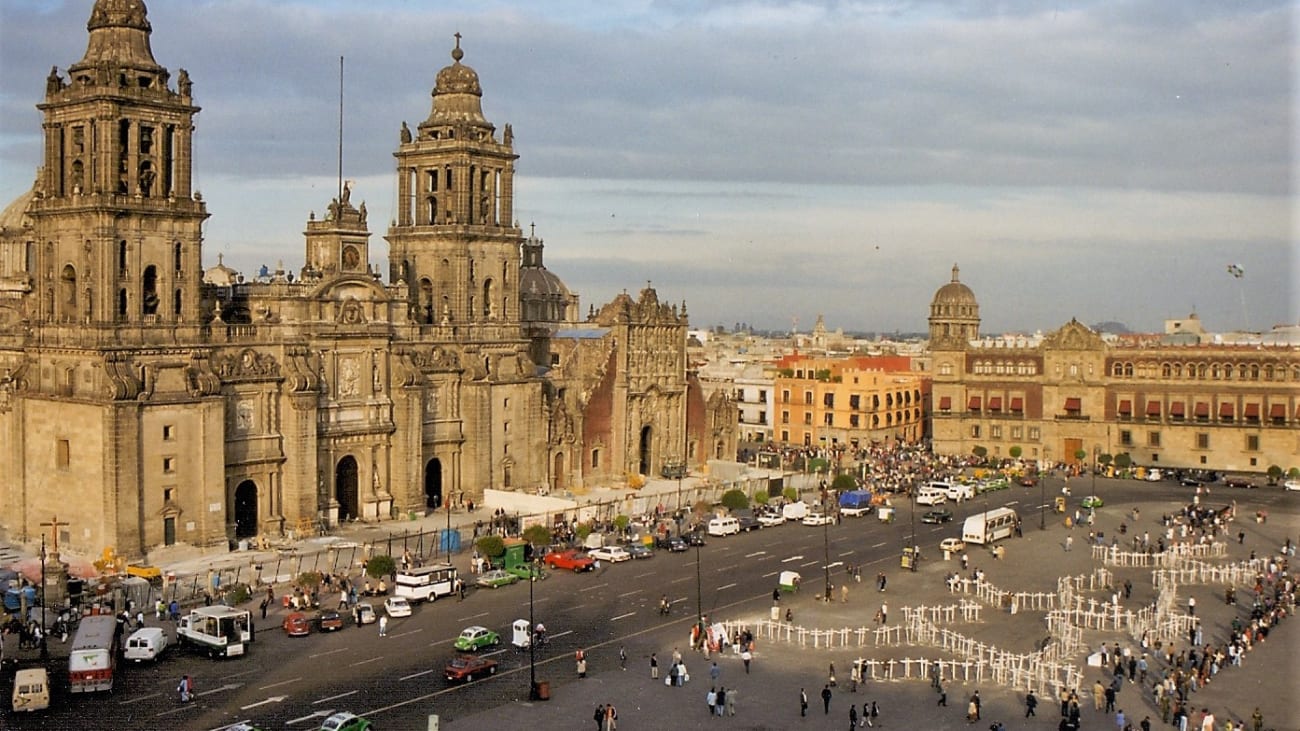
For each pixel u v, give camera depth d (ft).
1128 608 391.65
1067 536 508.53
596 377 590.55
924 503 585.22
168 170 431.84
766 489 593.01
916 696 303.48
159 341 422.82
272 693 291.79
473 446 534.78
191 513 427.74
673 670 305.94
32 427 435.94
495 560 419.33
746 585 411.54
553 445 572.51
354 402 490.08
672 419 625.82
